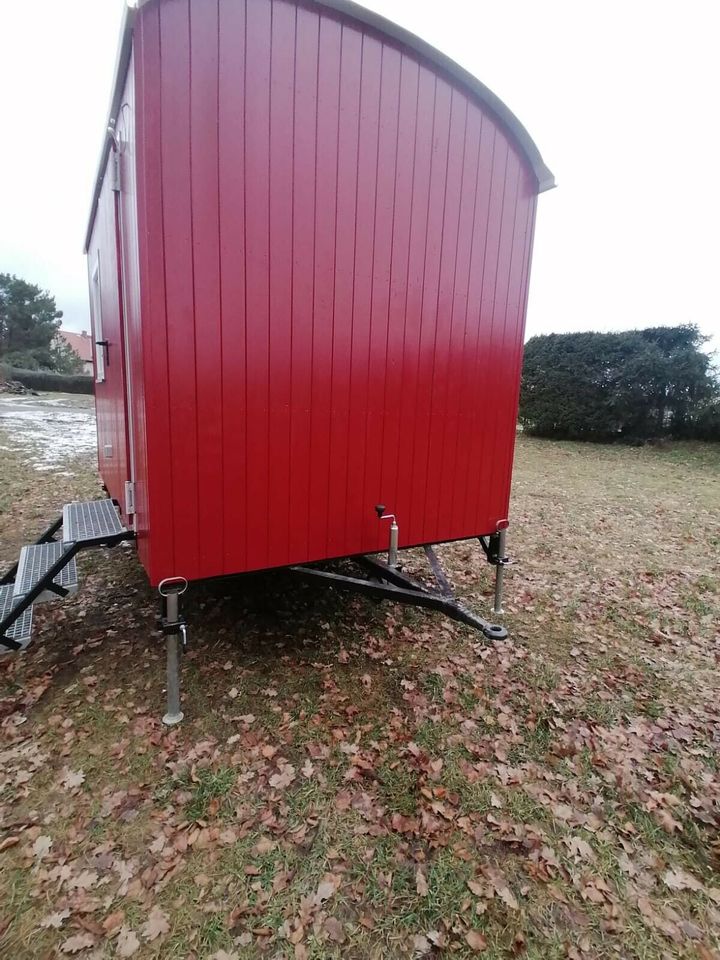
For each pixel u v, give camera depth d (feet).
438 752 7.66
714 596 13.69
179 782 6.89
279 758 7.41
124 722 8.05
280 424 8.14
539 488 26.84
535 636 11.37
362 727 8.15
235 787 6.85
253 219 7.34
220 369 7.45
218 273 7.19
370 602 12.80
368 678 9.50
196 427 7.40
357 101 7.97
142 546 8.11
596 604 13.11
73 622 11.23
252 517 8.16
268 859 5.82
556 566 15.75
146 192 6.51
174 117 6.55
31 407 56.90
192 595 12.80
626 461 34.83
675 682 9.70
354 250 8.34
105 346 11.30
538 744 7.90
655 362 37.60
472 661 10.24
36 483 22.93
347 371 8.68
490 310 10.29
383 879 5.61
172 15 6.35
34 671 9.37
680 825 6.46
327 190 7.91
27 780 6.86
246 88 6.98
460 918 5.21
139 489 8.01
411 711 8.61
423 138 8.76
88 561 14.46
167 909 5.22
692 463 33.53
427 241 9.15
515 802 6.75
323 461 8.70
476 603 12.98
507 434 11.12
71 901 5.27
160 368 6.98
